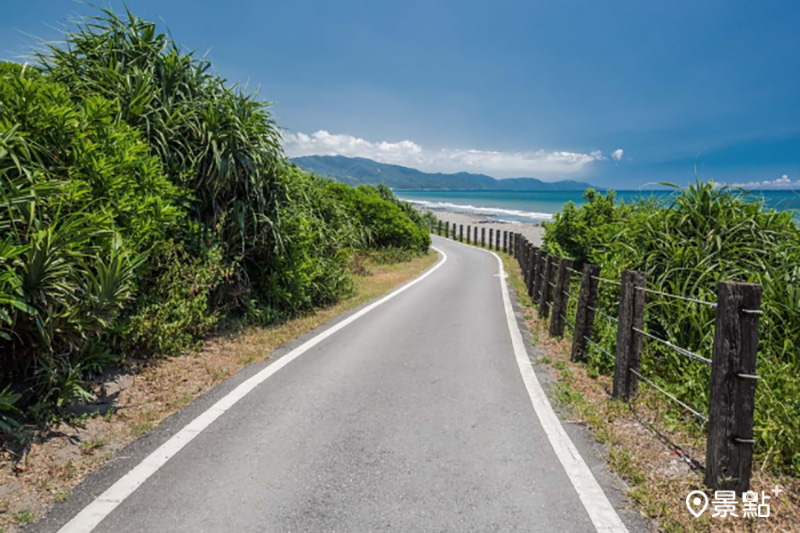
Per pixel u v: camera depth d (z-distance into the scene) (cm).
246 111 753
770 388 431
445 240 3712
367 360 615
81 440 372
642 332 469
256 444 375
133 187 521
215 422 414
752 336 312
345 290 1135
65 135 463
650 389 510
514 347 702
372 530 272
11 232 370
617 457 362
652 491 319
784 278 597
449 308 1021
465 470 342
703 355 536
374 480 326
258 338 703
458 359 630
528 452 371
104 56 650
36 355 402
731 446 314
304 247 884
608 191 1421
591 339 636
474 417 438
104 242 445
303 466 343
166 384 501
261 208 751
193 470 334
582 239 1302
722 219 686
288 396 480
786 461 357
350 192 2361
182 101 691
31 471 326
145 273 554
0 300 331
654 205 938
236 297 755
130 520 277
